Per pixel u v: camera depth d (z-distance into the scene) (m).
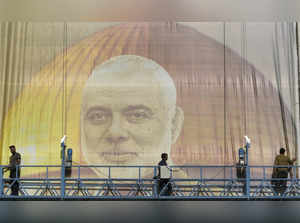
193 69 15.89
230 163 15.59
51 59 16.05
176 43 15.98
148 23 16.06
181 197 12.98
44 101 15.91
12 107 15.91
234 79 15.82
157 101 15.80
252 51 15.89
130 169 15.67
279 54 15.84
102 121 15.80
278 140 15.63
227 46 15.91
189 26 16.00
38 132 15.80
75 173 15.62
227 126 15.70
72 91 15.92
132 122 15.77
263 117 15.71
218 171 15.55
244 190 15.12
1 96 15.95
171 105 15.78
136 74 15.92
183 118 15.74
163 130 15.73
